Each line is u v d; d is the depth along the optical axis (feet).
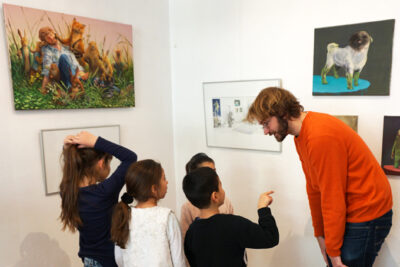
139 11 8.13
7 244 6.10
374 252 4.75
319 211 5.44
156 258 4.26
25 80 6.09
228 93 7.85
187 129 8.94
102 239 4.77
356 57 5.95
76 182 4.66
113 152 4.92
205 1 8.09
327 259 5.39
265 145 7.36
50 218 6.66
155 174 4.56
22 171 6.23
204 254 4.41
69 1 6.73
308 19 6.46
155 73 8.64
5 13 5.77
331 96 6.32
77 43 6.81
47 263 6.64
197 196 4.46
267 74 7.17
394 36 5.57
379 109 5.84
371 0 5.73
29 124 6.29
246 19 7.38
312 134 4.35
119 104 7.71
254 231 4.30
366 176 4.50
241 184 7.93
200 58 8.38
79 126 7.07
